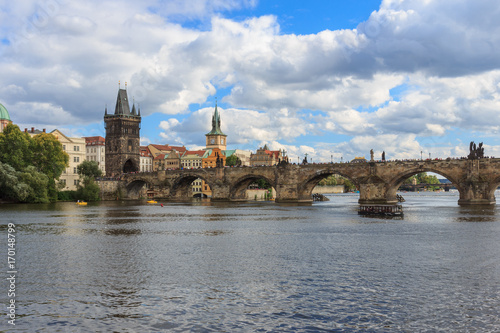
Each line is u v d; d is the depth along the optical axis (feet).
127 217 349.82
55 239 219.00
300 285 131.85
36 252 181.88
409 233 243.81
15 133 547.08
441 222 300.20
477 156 458.91
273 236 232.32
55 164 587.68
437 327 101.60
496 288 129.49
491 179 451.12
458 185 465.47
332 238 224.94
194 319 105.60
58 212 401.70
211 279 138.31
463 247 195.83
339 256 175.22
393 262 163.53
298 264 159.94
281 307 113.50
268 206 507.71
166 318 106.11
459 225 280.31
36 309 111.24
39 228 266.36
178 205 537.24
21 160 549.54
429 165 477.77
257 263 161.48
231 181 632.38
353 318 106.52
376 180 503.20
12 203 540.11
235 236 232.53
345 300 118.73
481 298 120.37
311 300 118.62
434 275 144.15
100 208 467.93
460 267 155.53
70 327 100.58
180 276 141.90
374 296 122.01
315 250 188.65
